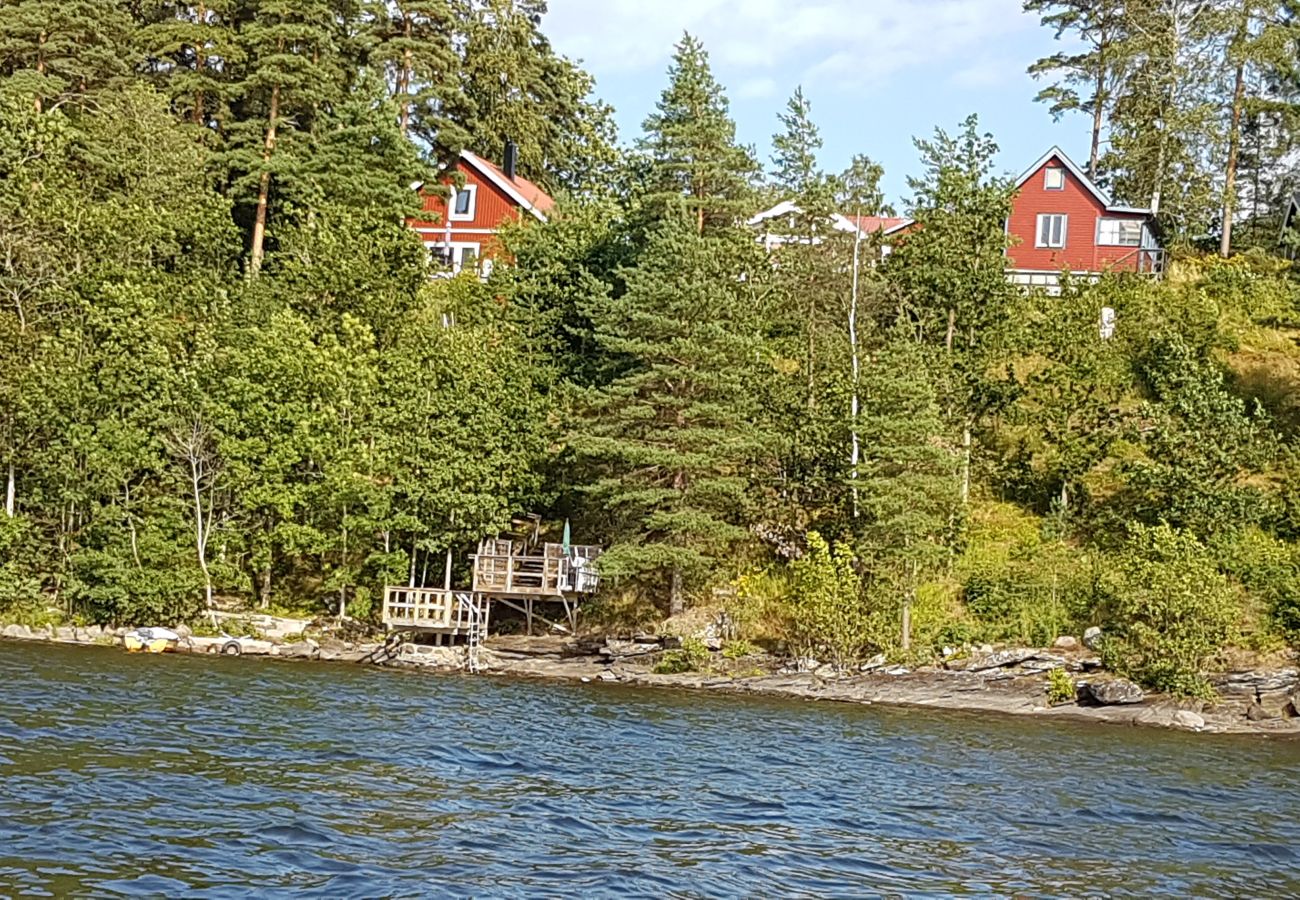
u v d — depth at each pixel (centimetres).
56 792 1471
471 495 3762
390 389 3975
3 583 3697
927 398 3625
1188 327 4709
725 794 1766
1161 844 1609
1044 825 1683
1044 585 3512
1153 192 6216
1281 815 1842
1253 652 3177
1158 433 3731
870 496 3531
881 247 5178
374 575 3991
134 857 1234
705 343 3769
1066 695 3072
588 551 3897
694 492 3688
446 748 1986
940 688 3180
